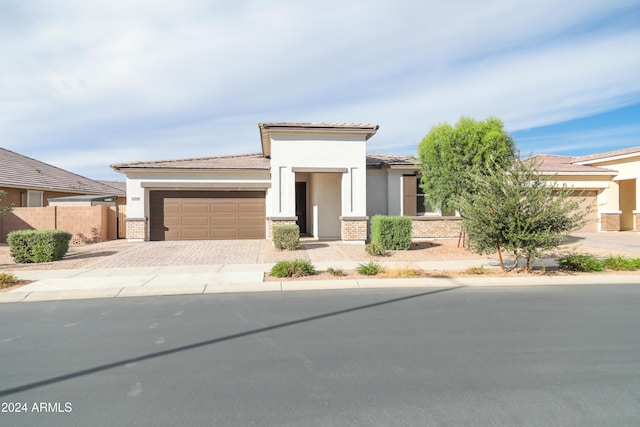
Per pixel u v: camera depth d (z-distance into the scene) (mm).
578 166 22984
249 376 4332
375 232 15211
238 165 18562
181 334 5805
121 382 4215
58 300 8180
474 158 14125
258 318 6641
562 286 9398
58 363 4746
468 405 3666
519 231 10242
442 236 18250
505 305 7477
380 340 5477
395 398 3809
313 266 11195
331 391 3961
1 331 6027
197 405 3701
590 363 4648
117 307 7492
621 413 3518
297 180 20453
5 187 20844
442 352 5008
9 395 3945
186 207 18109
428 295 8398
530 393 3898
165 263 12102
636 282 9953
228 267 11438
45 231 12805
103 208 18359
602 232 21609
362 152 16734
